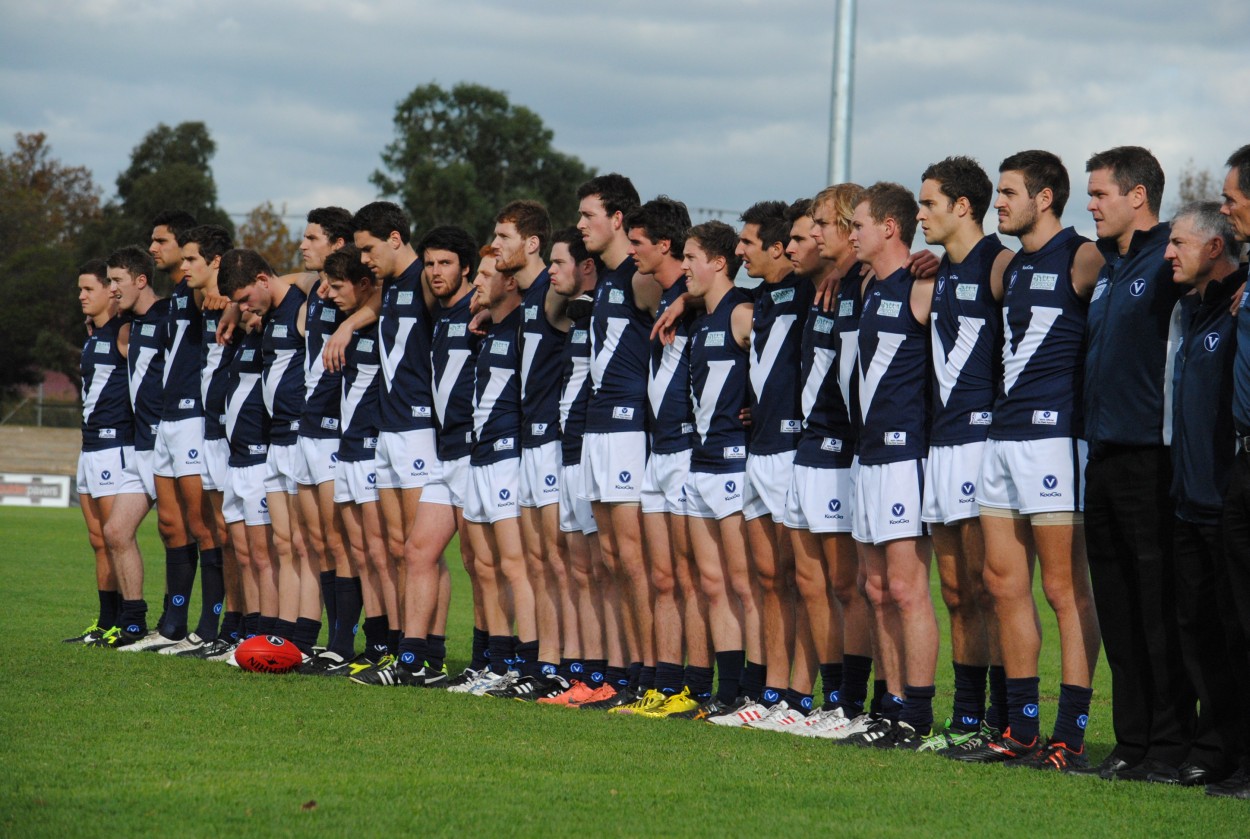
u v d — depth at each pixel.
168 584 25.48
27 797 12.53
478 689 20.59
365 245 21.75
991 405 15.59
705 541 18.67
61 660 22.81
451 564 49.34
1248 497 13.32
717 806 12.69
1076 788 13.80
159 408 25.59
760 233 18.20
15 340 145.88
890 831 11.83
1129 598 14.73
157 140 138.12
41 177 189.62
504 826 11.75
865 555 16.72
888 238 16.44
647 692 19.31
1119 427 14.38
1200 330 13.88
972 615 16.11
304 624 23.50
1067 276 15.05
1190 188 103.12
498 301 20.81
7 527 58.66
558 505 20.41
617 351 19.45
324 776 13.65
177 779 13.40
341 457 22.38
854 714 17.42
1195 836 11.80
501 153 120.19
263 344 23.59
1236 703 14.18
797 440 17.77
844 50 38.59
